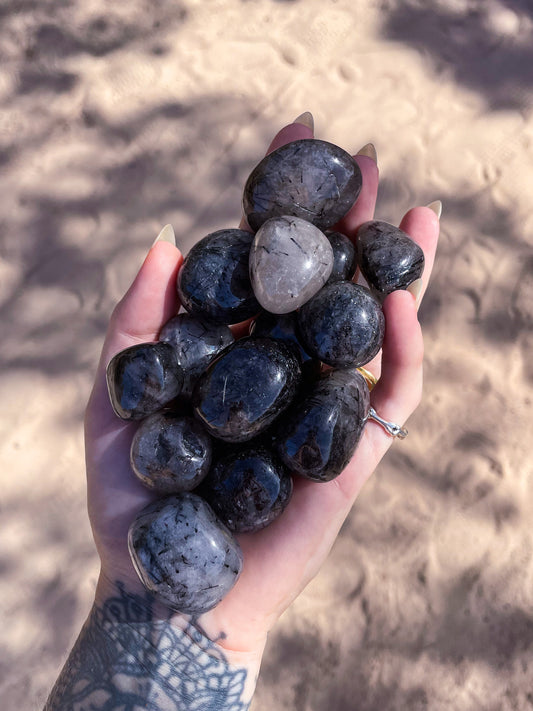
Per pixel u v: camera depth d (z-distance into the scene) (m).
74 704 0.19
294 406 0.20
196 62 0.43
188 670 0.20
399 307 0.19
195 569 0.18
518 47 0.43
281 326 0.21
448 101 0.41
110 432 0.21
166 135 0.40
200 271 0.21
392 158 0.39
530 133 0.40
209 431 0.19
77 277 0.37
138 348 0.20
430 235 0.24
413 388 0.20
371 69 0.42
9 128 0.41
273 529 0.20
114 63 0.43
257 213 0.22
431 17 0.44
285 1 0.45
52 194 0.39
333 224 0.22
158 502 0.19
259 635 0.20
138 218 0.38
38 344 0.35
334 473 0.19
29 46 0.44
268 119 0.41
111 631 0.20
